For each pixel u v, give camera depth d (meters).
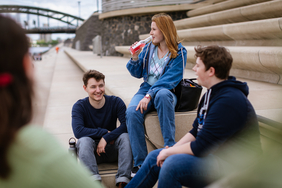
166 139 2.34
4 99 0.61
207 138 1.52
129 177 2.29
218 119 1.49
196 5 10.43
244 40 5.64
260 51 4.03
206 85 1.66
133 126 2.34
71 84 7.37
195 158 1.57
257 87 3.80
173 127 2.37
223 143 1.53
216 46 1.61
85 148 2.28
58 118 4.29
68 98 5.68
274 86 3.88
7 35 0.62
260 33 4.89
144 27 11.68
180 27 9.44
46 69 12.23
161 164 1.73
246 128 1.48
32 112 0.68
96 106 2.55
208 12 9.18
